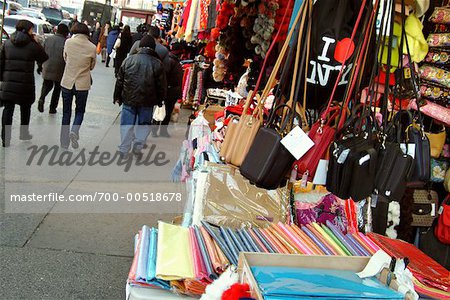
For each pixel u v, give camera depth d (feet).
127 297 6.57
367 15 5.87
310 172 5.97
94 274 10.89
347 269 5.75
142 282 6.49
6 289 9.76
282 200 9.20
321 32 5.90
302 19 5.81
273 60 11.19
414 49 7.48
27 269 10.67
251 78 13.92
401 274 5.45
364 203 9.62
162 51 24.21
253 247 7.47
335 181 5.75
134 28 74.74
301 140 5.69
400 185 5.84
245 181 9.22
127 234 13.23
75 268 11.03
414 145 6.02
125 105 19.85
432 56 9.84
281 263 5.61
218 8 13.99
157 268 6.63
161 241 7.57
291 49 5.97
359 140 5.83
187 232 8.13
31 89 19.74
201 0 18.39
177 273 6.51
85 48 20.08
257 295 4.71
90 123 25.49
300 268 5.63
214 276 6.52
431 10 10.39
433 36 9.86
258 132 5.94
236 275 5.52
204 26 17.83
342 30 5.90
